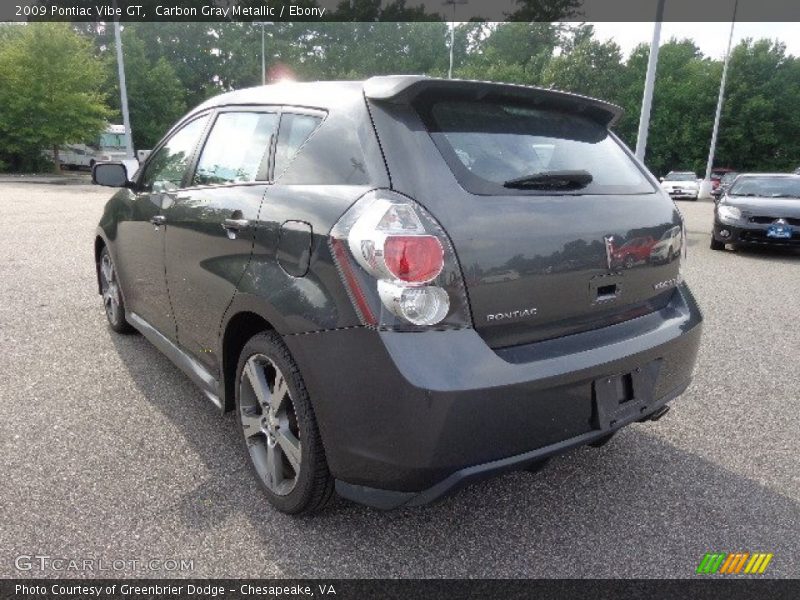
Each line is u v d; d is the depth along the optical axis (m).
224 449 2.78
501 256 1.89
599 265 2.14
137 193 3.48
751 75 47.44
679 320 2.47
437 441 1.76
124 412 3.12
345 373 1.86
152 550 2.09
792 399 3.61
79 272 6.38
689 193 27.78
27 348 4.01
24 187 19.53
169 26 59.81
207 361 2.74
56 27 26.72
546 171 2.16
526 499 2.49
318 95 2.35
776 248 9.82
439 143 2.00
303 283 1.98
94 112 28.33
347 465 1.95
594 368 2.01
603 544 2.22
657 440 3.06
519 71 50.06
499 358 1.86
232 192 2.50
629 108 49.88
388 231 1.77
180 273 2.85
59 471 2.56
